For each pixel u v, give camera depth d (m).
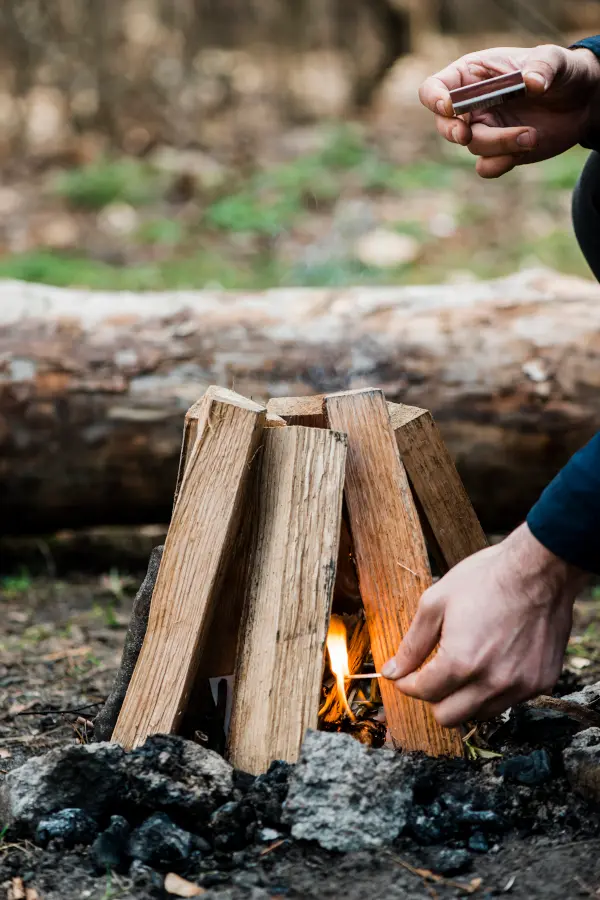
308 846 1.65
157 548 1.92
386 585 1.82
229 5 13.25
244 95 11.48
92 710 2.35
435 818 1.66
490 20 14.32
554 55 1.72
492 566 1.59
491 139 1.74
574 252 6.62
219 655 1.90
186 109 10.05
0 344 3.30
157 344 3.32
